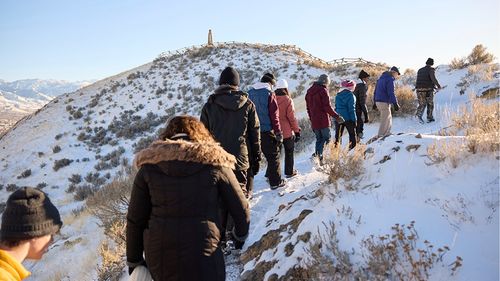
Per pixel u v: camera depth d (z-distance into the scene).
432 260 3.17
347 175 5.02
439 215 3.65
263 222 5.92
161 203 2.74
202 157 2.75
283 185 7.56
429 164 4.46
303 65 39.09
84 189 21.67
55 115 43.72
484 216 3.42
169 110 36.94
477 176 3.93
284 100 7.88
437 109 13.84
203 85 39.94
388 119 8.77
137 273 2.93
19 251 1.86
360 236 3.78
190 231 2.68
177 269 2.65
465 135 4.92
